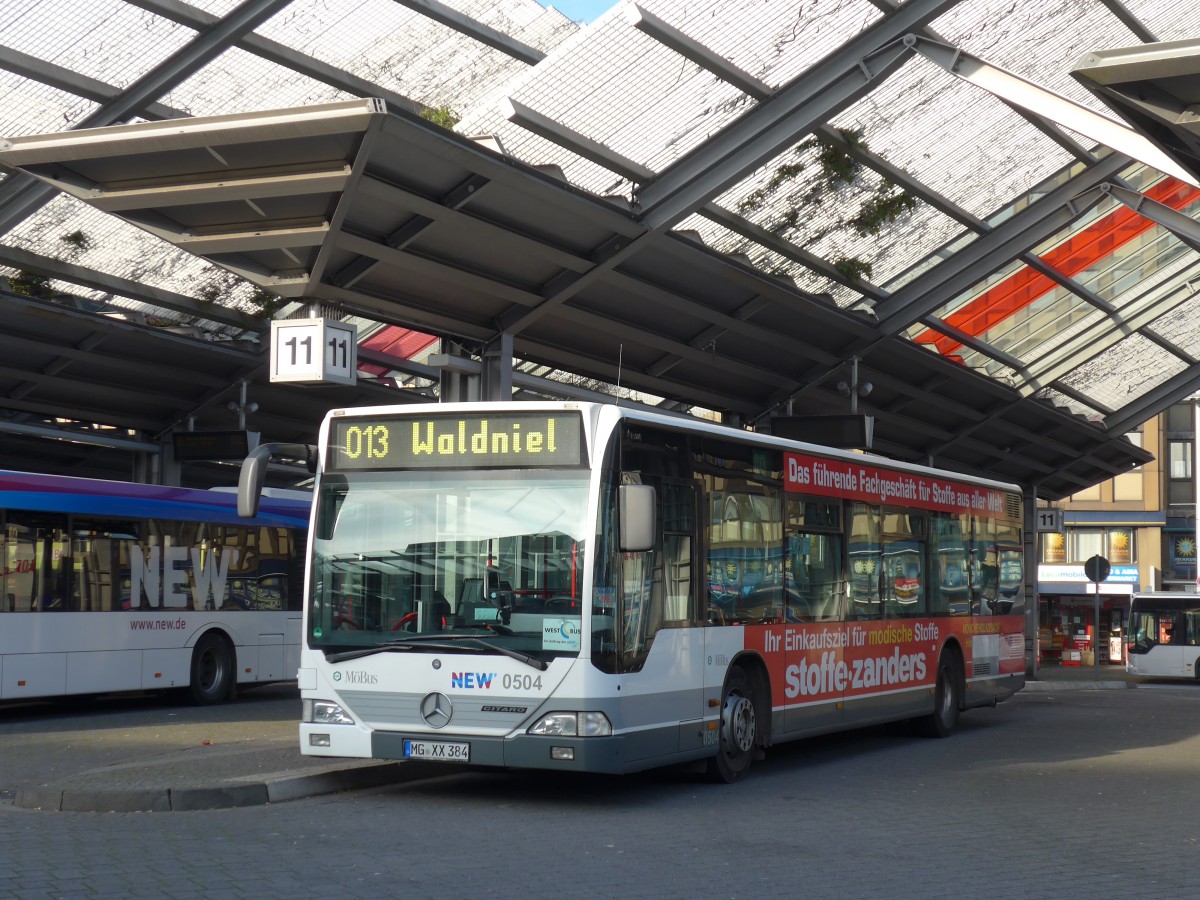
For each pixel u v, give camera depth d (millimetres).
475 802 11125
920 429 30500
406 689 10719
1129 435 62906
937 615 17625
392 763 12375
